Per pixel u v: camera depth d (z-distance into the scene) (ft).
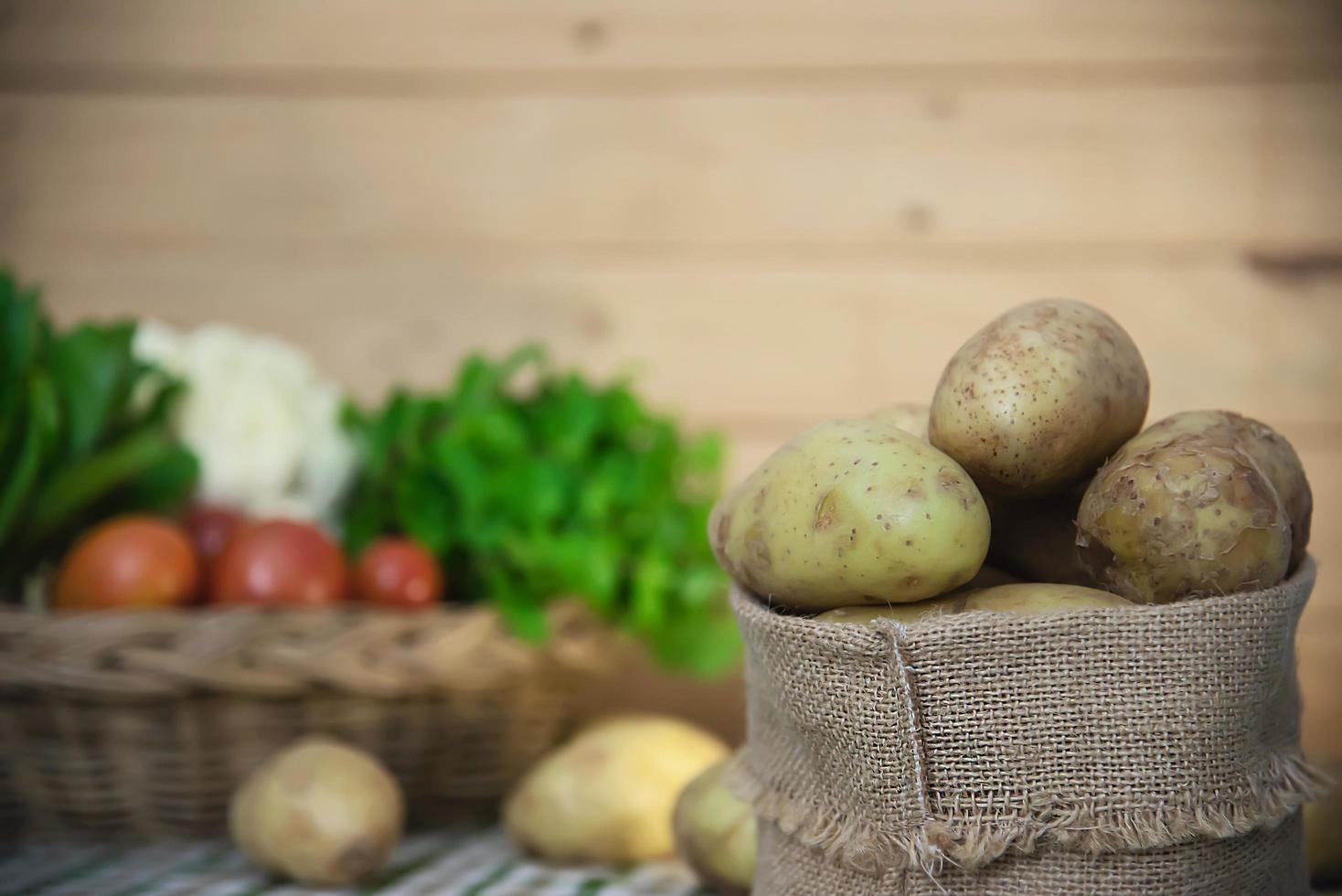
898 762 2.66
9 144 4.02
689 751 3.31
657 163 3.98
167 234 4.04
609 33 3.98
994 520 2.85
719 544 2.82
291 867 3.08
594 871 3.21
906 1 3.92
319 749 3.15
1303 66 3.84
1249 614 2.65
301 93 4.01
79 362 3.43
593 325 4.00
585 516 3.48
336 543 3.43
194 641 3.18
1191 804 2.64
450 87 4.00
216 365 3.62
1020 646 2.65
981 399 2.73
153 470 3.50
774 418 3.97
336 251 4.02
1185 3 3.86
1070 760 2.65
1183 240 3.87
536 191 4.00
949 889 2.67
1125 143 3.88
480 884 3.14
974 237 3.92
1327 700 3.85
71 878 3.14
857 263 3.95
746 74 3.96
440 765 3.38
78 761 3.22
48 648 3.15
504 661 3.36
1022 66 3.90
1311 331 3.84
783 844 2.80
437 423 3.64
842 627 2.67
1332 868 3.04
